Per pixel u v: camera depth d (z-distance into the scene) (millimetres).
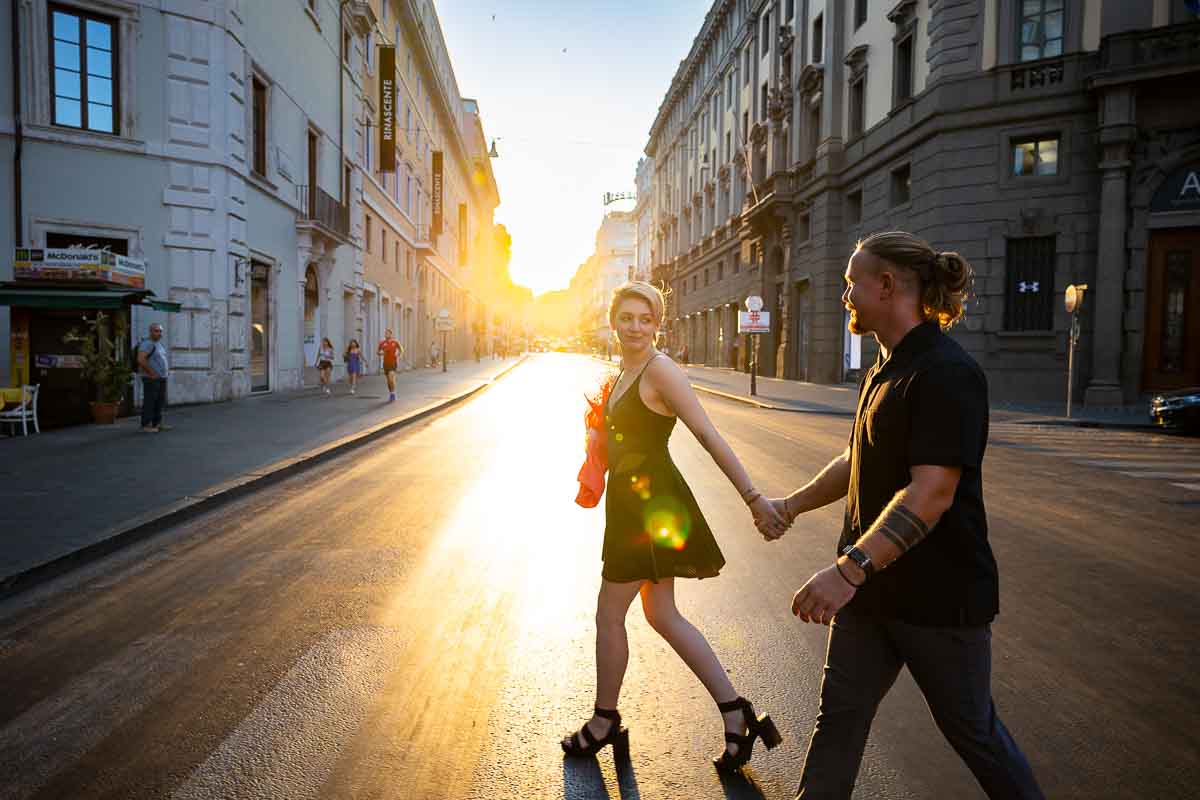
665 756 2857
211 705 3193
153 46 15062
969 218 20156
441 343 51438
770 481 8641
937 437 1757
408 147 37844
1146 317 18516
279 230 20016
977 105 19828
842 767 1999
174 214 15391
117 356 12906
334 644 3850
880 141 23938
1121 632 4156
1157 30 17688
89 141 14398
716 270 46531
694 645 2785
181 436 11133
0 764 2740
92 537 5461
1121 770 2777
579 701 3285
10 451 9570
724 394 23156
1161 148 18047
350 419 13695
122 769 2709
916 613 1846
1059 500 7719
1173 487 8445
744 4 40750
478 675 3518
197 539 5867
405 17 34625
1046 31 19234
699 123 52344
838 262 27656
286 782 2641
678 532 2711
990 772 1862
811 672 3600
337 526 6305
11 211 13883
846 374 27562
